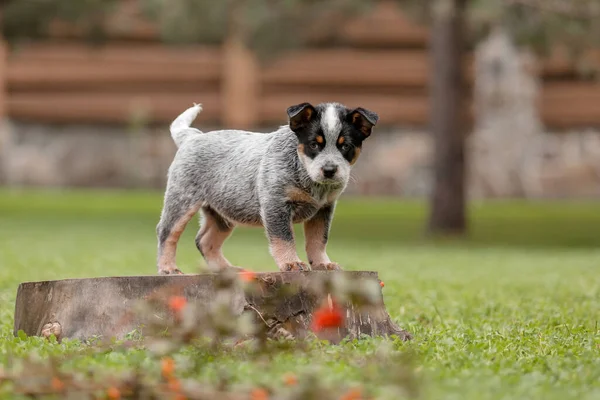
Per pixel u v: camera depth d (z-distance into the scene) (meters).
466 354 5.85
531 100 26.05
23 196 25.64
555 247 18.61
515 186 26.09
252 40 21.14
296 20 20.77
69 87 26.34
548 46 19.98
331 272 6.21
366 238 19.89
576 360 5.68
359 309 6.02
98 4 21.20
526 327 7.32
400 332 6.61
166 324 5.77
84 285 6.42
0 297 9.16
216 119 26.48
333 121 6.41
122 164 26.98
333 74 26.12
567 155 26.22
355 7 20.58
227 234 7.47
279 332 5.95
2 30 21.31
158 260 7.12
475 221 22.58
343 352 5.55
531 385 4.91
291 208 6.52
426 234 20.56
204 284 6.22
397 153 26.44
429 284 10.95
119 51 26.22
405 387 4.41
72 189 26.88
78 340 6.23
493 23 20.16
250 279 5.77
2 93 26.25
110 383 4.42
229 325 5.30
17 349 5.76
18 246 16.19
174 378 4.57
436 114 20.48
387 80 26.19
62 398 4.38
